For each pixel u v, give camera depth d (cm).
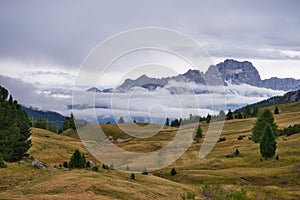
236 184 5572
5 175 4641
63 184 4012
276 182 5781
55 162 7744
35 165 5497
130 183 4372
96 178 4372
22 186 4103
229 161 7662
